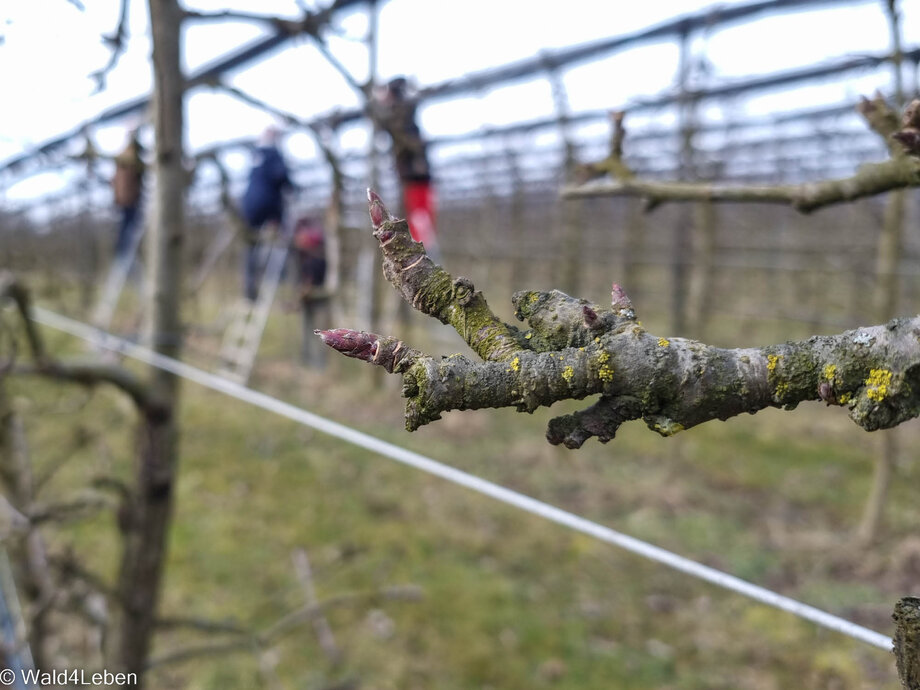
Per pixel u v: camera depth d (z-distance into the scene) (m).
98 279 10.42
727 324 9.08
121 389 1.55
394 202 6.93
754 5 3.79
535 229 11.20
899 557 3.80
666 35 4.37
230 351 6.96
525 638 3.28
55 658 2.59
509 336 0.54
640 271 10.07
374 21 4.16
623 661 3.14
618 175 1.31
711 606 3.53
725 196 1.15
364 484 4.84
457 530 4.24
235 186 9.43
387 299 7.29
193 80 1.56
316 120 1.88
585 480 4.93
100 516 3.99
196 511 4.39
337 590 3.60
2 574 2.29
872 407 0.47
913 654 0.52
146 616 1.67
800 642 3.21
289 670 3.00
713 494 4.73
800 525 4.29
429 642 3.23
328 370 7.55
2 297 1.46
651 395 0.50
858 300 7.31
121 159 1.88
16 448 2.18
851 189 0.98
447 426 5.90
